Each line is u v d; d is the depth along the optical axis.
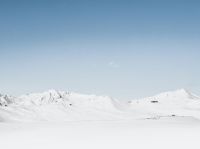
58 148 58.38
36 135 76.94
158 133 69.31
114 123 100.00
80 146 59.03
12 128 99.69
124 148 55.09
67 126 95.62
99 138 67.19
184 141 56.81
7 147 62.38
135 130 77.75
